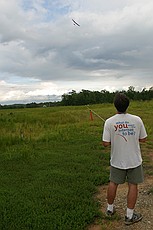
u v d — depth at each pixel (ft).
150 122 58.49
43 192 18.15
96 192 18.70
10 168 24.63
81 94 279.90
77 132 45.88
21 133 43.65
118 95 13.37
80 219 14.23
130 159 13.15
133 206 13.71
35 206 15.92
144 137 13.48
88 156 28.68
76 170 23.58
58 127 53.21
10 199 17.06
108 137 13.38
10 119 65.77
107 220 14.32
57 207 15.92
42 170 23.75
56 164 25.62
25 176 22.24
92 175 21.80
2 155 29.60
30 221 14.14
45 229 13.39
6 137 38.99
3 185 19.98
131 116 13.28
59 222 13.94
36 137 41.42
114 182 13.78
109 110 103.76
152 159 27.55
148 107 111.34
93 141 37.22
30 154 29.09
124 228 13.52
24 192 18.29
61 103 283.79
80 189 18.78
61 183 20.13
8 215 14.84
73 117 73.05
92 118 69.31
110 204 14.46
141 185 19.49
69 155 29.30
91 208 15.43
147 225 13.65
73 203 16.33
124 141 13.09
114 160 13.48
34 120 66.33
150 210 15.20
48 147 34.04
